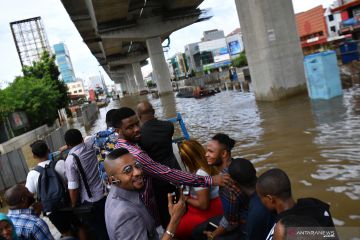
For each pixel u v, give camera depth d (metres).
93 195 4.53
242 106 19.95
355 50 28.91
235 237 3.41
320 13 65.75
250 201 2.96
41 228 3.61
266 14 18.27
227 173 3.44
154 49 61.47
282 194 2.51
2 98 30.25
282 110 15.25
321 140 9.20
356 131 9.30
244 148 10.27
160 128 3.80
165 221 3.90
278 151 9.13
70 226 4.62
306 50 57.94
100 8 43.56
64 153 5.64
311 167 7.42
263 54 18.70
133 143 3.64
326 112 12.55
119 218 2.52
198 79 56.91
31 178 4.84
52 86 41.59
